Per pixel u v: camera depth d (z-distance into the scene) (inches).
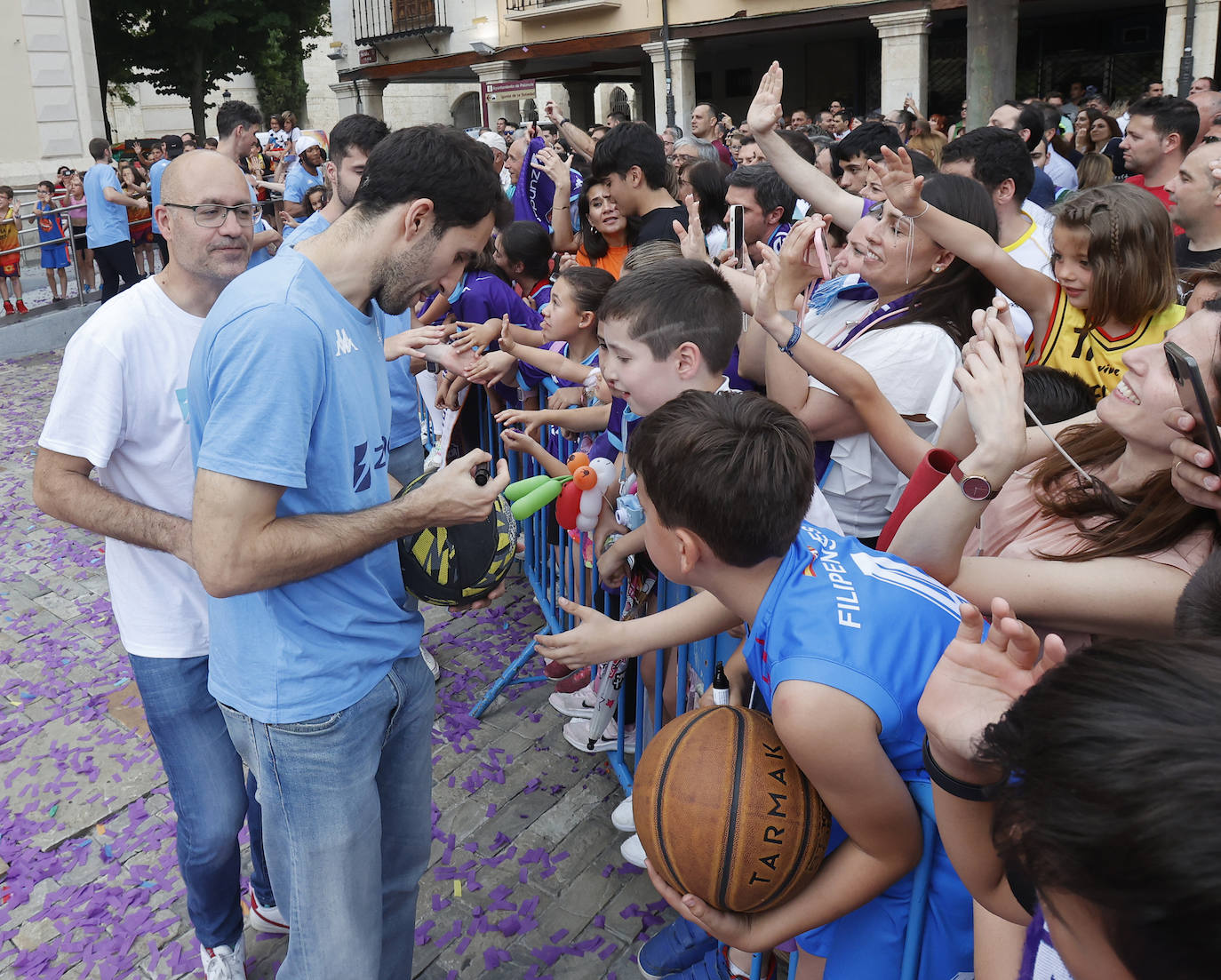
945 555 59.9
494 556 77.0
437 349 123.8
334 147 148.5
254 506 59.3
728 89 908.6
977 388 58.9
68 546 211.3
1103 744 21.3
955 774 39.8
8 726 140.9
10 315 436.8
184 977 95.0
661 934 91.9
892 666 50.6
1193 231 139.3
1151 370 57.8
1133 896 20.1
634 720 121.8
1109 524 61.4
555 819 114.0
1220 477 50.4
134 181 514.0
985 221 99.3
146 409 81.8
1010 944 44.3
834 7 655.1
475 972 93.1
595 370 120.0
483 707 134.4
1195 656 22.7
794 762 55.6
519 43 831.7
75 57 623.5
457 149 64.0
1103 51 755.4
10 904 105.1
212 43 1069.8
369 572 69.1
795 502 54.1
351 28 971.9
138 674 83.4
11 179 595.2
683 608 72.4
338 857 68.1
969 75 243.9
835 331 108.4
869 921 56.1
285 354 58.8
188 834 85.7
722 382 85.5
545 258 181.9
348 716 67.2
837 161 179.6
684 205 176.4
